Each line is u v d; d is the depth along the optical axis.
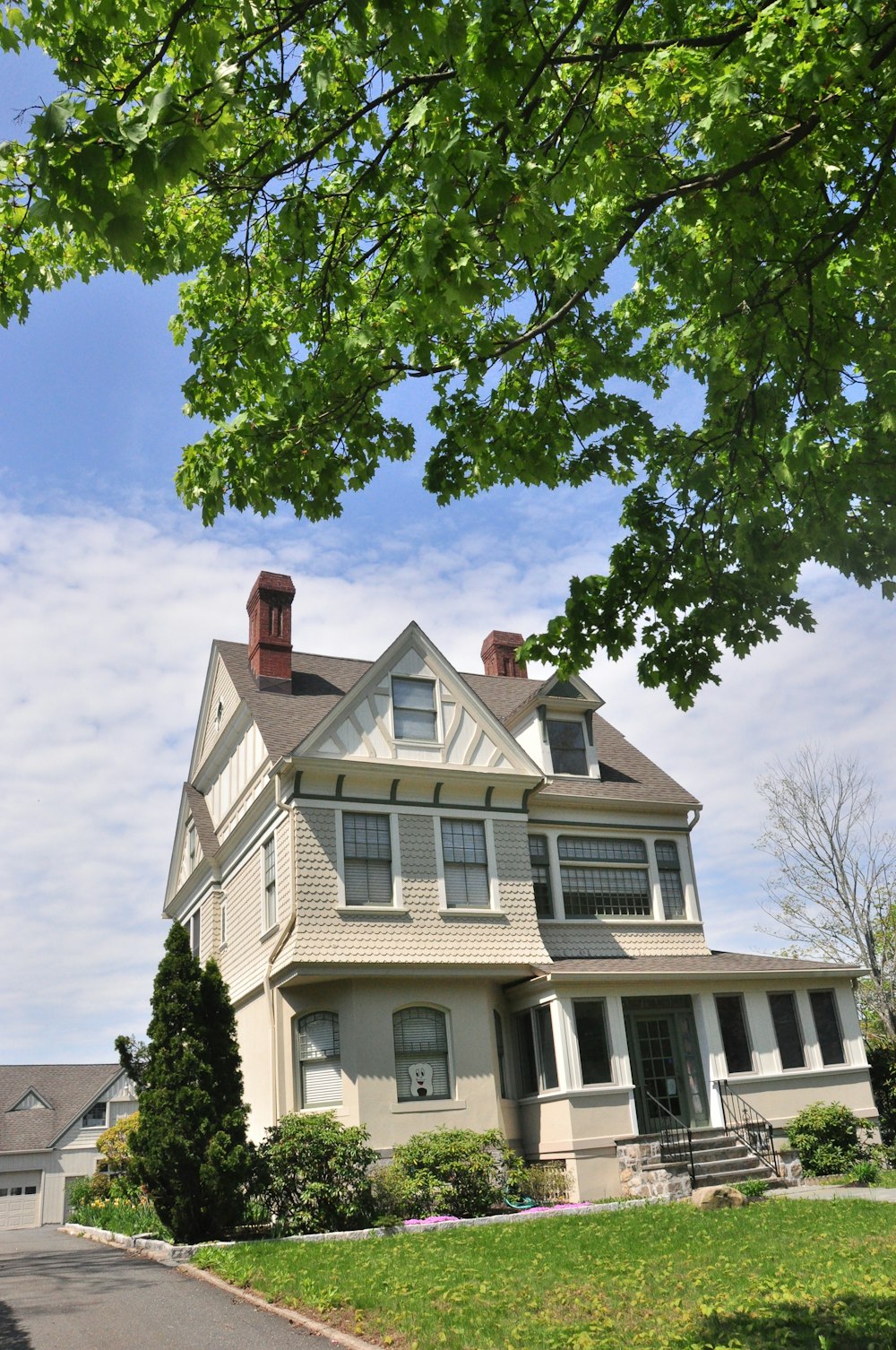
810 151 6.76
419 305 7.22
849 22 5.98
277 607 24.91
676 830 25.27
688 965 22.09
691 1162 19.08
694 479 9.28
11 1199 47.62
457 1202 17.33
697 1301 9.19
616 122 6.73
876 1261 10.34
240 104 5.71
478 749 22.30
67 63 6.16
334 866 20.03
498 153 6.19
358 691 21.36
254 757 22.98
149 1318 10.05
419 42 5.36
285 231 7.48
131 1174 15.40
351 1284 10.54
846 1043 23.17
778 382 8.63
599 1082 20.03
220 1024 16.09
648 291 10.15
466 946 20.64
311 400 7.91
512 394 9.05
